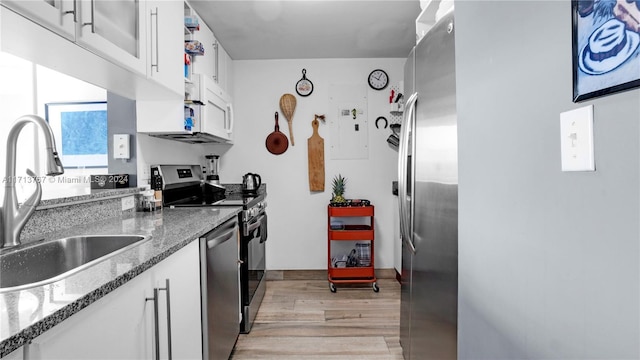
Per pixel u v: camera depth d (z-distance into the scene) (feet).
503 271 2.72
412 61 5.41
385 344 6.68
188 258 4.22
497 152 2.78
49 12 3.23
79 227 4.68
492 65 2.85
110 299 2.55
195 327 4.45
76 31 3.63
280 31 8.80
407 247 5.53
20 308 1.97
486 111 2.97
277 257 10.89
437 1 5.46
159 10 5.53
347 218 10.84
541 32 2.16
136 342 2.93
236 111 10.80
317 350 6.47
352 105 10.87
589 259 1.79
